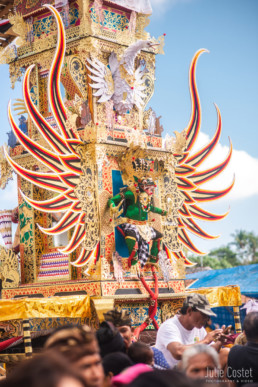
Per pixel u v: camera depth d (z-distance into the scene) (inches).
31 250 483.5
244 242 3095.5
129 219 462.3
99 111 466.9
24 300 394.9
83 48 465.4
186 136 527.2
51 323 459.5
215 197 539.2
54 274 474.6
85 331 139.1
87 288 443.8
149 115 504.1
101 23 475.8
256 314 281.4
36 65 495.5
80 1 469.1
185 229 523.8
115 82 477.4
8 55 509.4
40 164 477.1
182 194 511.8
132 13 496.1
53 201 437.4
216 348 312.8
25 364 90.8
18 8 513.0
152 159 490.0
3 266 484.1
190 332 335.3
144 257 467.8
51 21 491.8
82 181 450.3
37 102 494.3
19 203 493.4
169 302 492.7
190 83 536.1
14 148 496.4
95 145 446.6
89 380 117.6
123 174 465.4
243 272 772.6
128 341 299.9
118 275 445.7
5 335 466.9
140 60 505.4
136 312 466.9
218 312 759.7
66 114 449.4
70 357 125.6
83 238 445.7
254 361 274.7
